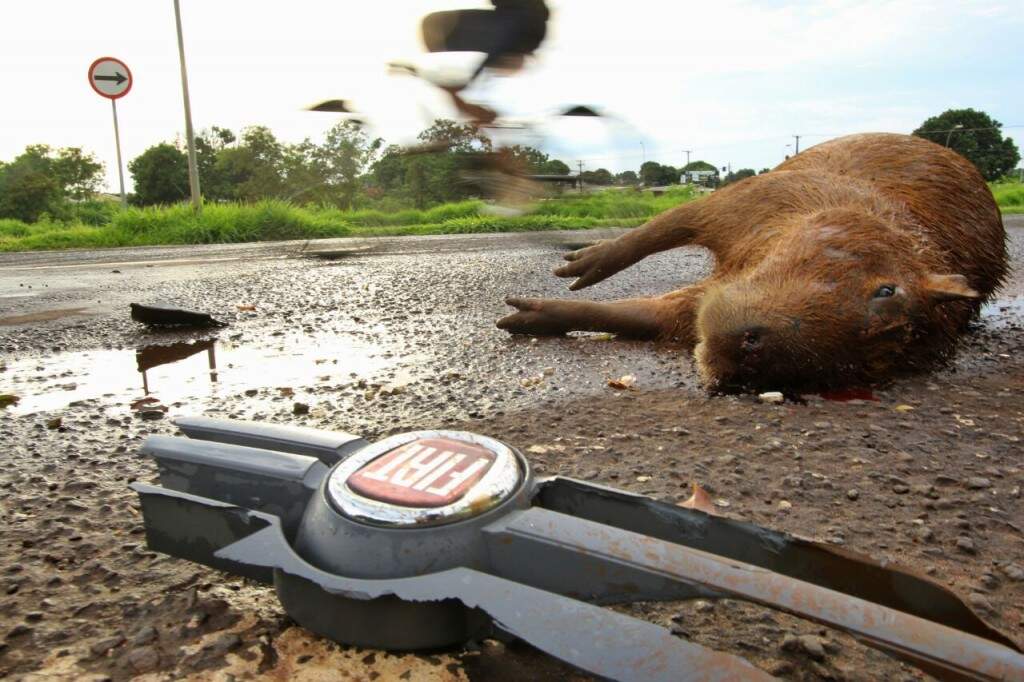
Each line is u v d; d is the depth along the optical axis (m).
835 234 3.71
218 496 1.69
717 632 1.70
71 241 16.16
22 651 1.64
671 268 9.77
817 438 3.15
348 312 6.50
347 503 1.42
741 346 3.54
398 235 15.66
